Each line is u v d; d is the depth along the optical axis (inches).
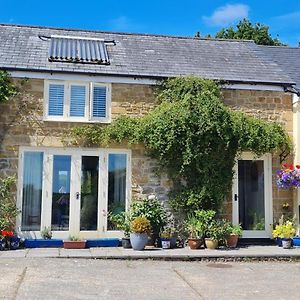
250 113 503.2
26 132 456.8
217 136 466.9
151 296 270.7
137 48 553.3
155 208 463.2
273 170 502.3
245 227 493.7
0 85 445.7
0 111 452.4
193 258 404.8
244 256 410.9
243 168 500.7
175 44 584.4
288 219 493.7
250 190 498.9
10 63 462.3
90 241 447.2
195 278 325.1
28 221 453.4
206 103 463.5
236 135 473.1
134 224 431.5
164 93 484.1
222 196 478.6
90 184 468.4
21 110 457.1
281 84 506.9
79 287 288.4
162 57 538.9
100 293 275.1
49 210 456.4
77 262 375.6
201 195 470.6
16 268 340.5
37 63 472.1
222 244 461.4
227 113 468.8
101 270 345.4
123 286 294.4
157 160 478.3
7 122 453.7
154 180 476.4
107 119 474.9
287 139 501.7
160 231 460.4
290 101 513.0
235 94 502.9
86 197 466.6
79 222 461.1
